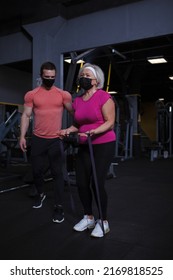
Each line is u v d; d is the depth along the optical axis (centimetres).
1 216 252
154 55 706
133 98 877
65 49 468
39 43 475
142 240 195
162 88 1234
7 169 502
